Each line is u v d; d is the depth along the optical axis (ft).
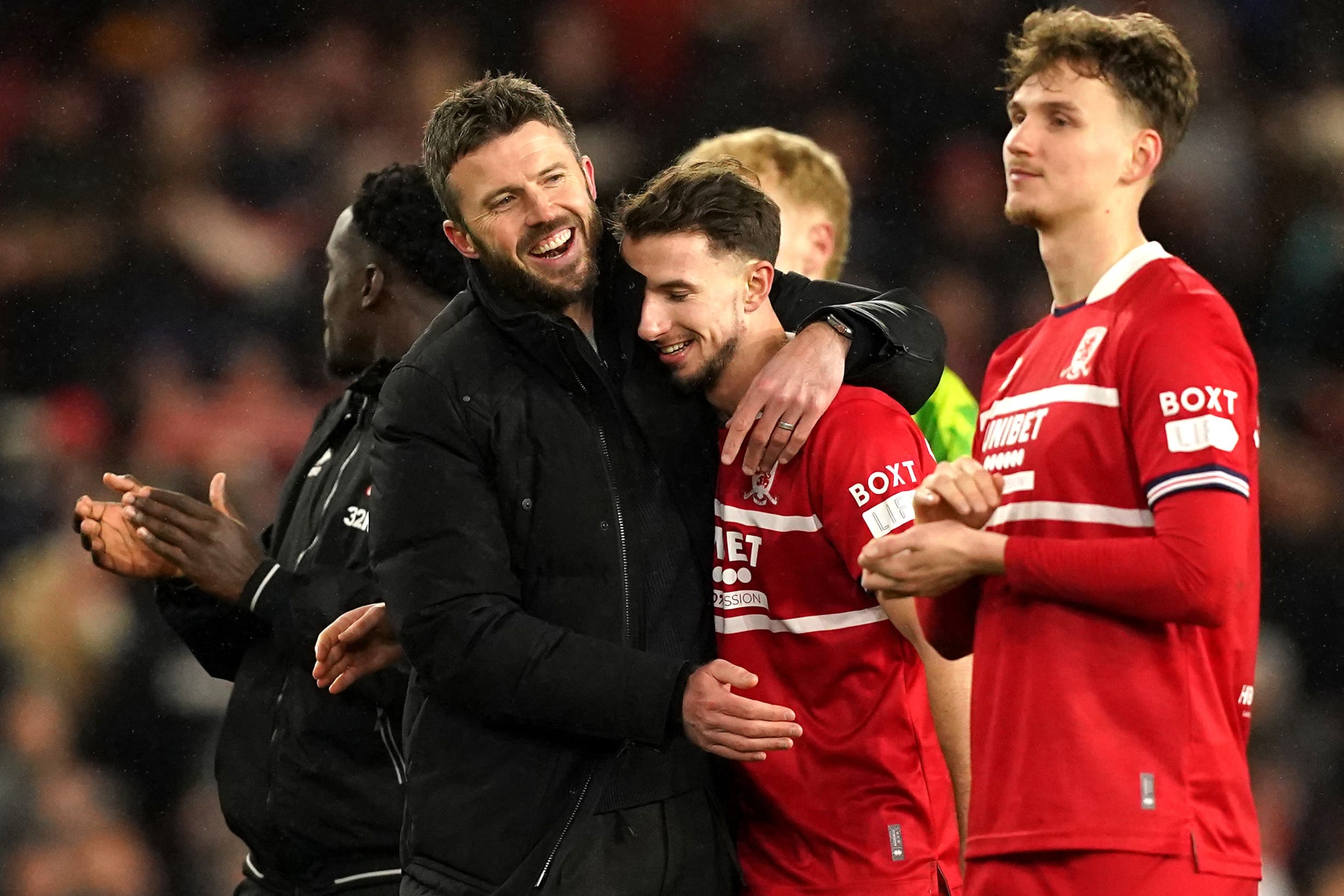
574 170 30.78
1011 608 26.91
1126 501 25.77
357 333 39.40
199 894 75.15
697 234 30.19
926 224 101.65
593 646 29.25
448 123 30.55
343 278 39.45
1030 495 26.63
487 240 30.42
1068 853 25.54
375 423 31.48
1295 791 82.84
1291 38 102.99
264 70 101.71
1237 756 26.17
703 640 31.48
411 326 38.88
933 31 105.09
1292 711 86.69
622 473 30.96
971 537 25.91
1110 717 25.58
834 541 30.30
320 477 38.50
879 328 31.09
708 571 31.73
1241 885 25.50
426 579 30.01
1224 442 24.67
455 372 30.76
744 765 31.40
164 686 78.23
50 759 76.18
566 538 30.48
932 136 104.01
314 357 95.14
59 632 79.10
